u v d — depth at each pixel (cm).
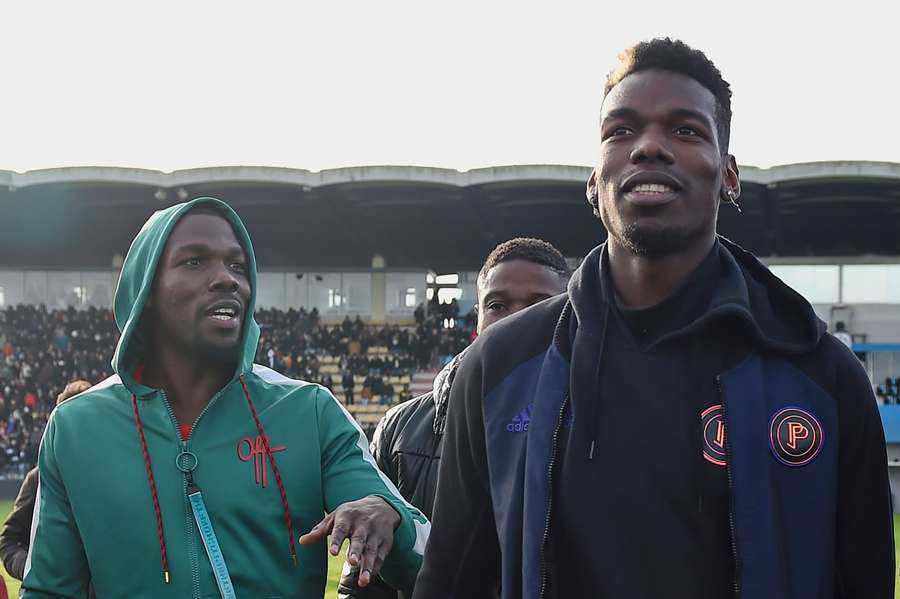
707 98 187
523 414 188
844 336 3173
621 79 192
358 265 3578
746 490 169
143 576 234
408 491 337
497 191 2811
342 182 2741
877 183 2678
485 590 205
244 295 250
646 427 177
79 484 240
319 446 252
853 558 182
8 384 3036
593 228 3194
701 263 186
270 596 237
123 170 2761
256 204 2973
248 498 239
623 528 174
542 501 178
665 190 180
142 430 243
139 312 242
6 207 2973
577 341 186
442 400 328
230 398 250
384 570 245
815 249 3403
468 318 3509
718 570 171
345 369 3322
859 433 179
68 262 3503
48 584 242
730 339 180
